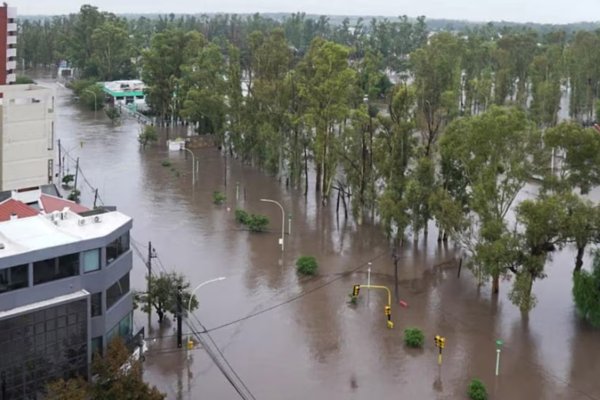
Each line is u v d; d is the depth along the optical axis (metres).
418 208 78.56
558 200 59.44
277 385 50.47
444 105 120.56
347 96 96.81
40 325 42.75
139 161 121.44
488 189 63.97
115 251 48.94
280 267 73.50
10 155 76.25
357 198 87.94
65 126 153.12
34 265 43.12
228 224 87.69
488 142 64.44
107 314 47.56
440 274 72.56
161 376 51.16
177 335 55.72
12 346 41.69
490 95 144.25
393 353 55.56
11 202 60.06
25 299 42.72
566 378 52.38
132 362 43.88
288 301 64.88
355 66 162.38
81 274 45.47
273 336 57.91
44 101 77.88
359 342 57.19
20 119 76.19
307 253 77.94
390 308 63.34
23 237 46.16
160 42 151.38
